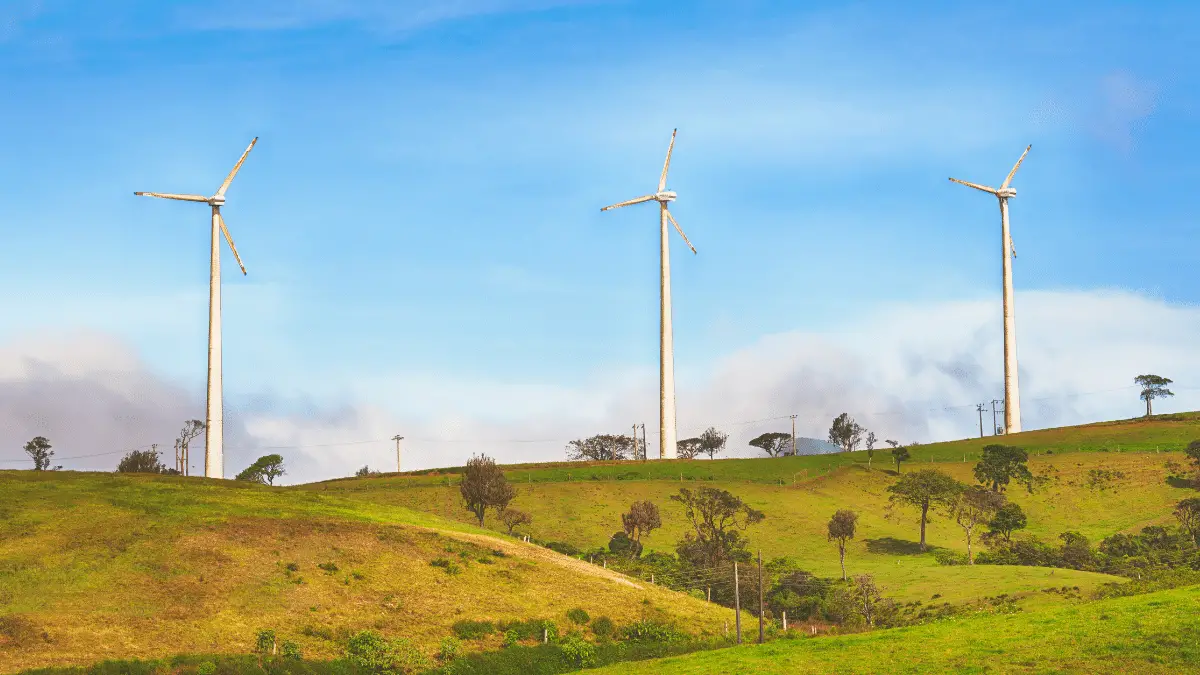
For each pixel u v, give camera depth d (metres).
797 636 89.12
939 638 70.06
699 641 89.25
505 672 79.00
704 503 150.88
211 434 153.88
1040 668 58.62
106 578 84.75
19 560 86.50
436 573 98.44
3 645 69.62
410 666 76.56
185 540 95.88
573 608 93.88
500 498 149.38
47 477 121.56
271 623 80.50
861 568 142.88
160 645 73.19
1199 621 63.22
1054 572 125.38
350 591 90.44
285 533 102.38
